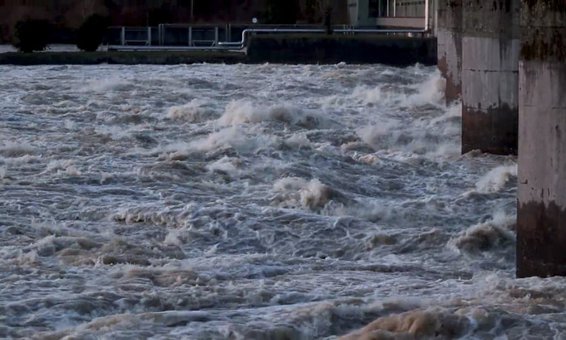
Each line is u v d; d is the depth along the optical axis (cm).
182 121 5200
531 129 2597
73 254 2759
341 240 3114
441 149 4753
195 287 2381
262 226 3189
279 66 7688
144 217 3259
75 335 1944
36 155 4178
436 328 1952
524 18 2578
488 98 4631
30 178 3738
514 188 3781
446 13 6194
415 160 4284
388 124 5269
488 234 3044
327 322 2052
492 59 4612
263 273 2628
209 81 6675
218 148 4203
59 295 2250
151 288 2355
